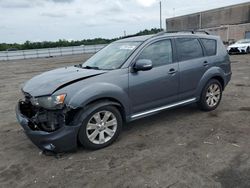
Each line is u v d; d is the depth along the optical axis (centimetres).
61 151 386
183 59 522
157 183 315
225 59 602
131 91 439
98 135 410
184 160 365
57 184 326
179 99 520
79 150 412
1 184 332
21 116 411
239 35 4203
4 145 452
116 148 414
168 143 425
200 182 312
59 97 371
